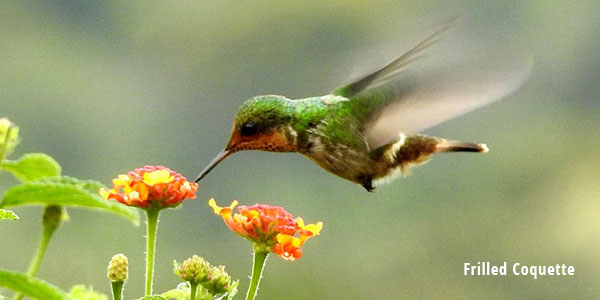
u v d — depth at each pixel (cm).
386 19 2142
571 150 1769
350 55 554
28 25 2139
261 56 2098
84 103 1973
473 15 500
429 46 525
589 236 1556
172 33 2108
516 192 1670
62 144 1934
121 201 455
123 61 2108
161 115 2003
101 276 1230
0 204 389
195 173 1900
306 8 2138
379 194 1605
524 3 1991
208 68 2092
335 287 1352
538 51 1955
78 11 2183
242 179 1766
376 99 564
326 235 1560
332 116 565
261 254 468
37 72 2047
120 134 1953
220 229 1517
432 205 1591
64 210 447
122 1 2158
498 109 1831
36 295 359
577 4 1980
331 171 577
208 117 2041
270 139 549
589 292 1404
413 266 1461
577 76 1942
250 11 2098
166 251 1485
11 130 423
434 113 534
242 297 1148
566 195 1680
